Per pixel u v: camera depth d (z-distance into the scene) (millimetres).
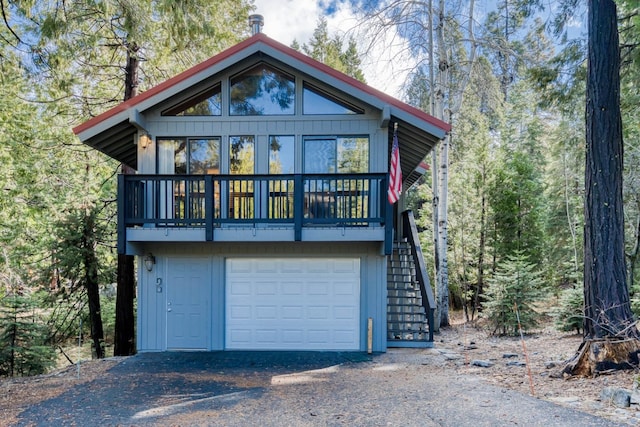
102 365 7684
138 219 8109
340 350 8805
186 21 7230
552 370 6613
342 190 8359
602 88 6570
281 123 8734
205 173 8773
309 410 5051
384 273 8773
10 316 10898
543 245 15641
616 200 6430
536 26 10531
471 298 16531
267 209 8219
